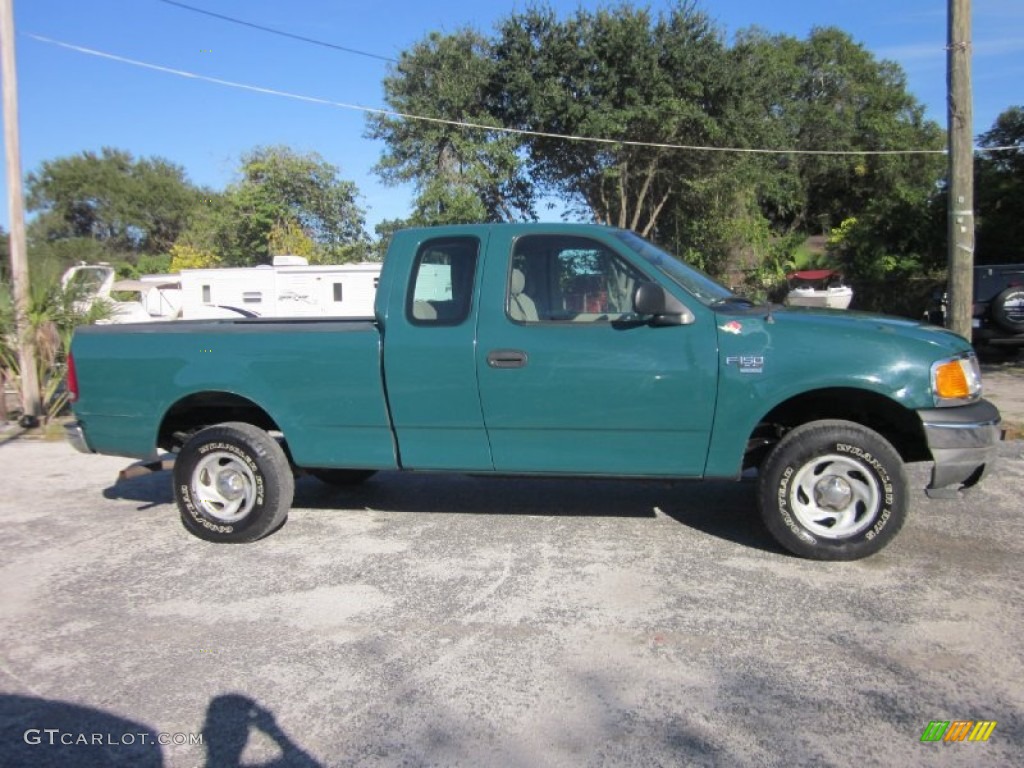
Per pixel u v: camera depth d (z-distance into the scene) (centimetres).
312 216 4056
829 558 478
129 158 6275
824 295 2419
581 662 370
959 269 896
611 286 488
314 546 542
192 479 558
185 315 2105
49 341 1080
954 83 884
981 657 364
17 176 1102
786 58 3609
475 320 496
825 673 354
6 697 353
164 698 349
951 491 458
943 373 452
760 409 464
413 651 385
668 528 556
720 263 3020
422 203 2719
